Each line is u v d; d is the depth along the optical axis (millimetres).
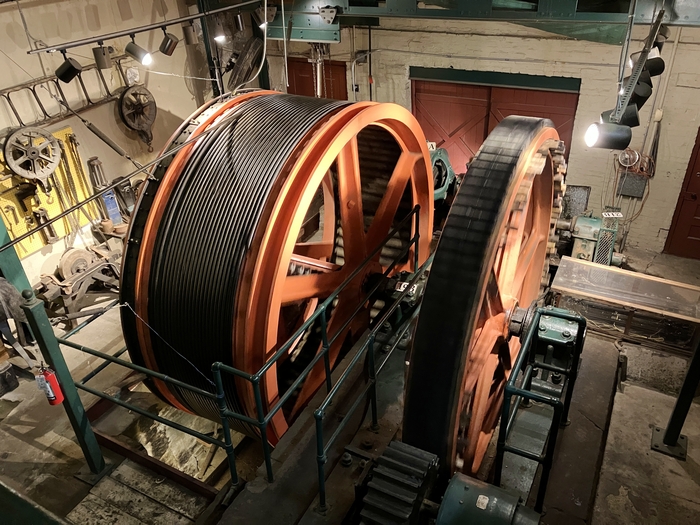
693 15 4988
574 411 4359
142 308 4629
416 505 2945
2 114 6844
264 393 4512
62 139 7465
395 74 9633
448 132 9922
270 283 4207
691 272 8398
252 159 4457
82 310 7547
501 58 8664
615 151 8367
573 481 3789
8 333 5945
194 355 4535
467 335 3230
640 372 5488
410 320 5215
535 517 2662
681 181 8133
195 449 5883
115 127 8273
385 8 6598
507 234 3951
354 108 4781
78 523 4305
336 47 9750
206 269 4305
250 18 10078
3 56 6746
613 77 7992
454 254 3355
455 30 8766
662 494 4051
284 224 4254
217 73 9219
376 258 6004
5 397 5961
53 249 7664
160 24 6883
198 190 4523
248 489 3471
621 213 8234
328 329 5613
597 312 6004
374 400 3812
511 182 3520
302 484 3488
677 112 7723
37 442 5355
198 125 4887
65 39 7395
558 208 5250
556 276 6234
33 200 7246
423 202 6395
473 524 2686
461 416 3715
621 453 4395
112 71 8078
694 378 4035
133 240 4617
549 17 5539
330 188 6383
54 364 4004
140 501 4445
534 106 8961
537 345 4188
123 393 6051
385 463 3035
